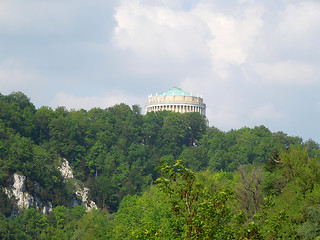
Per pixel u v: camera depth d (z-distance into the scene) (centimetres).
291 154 14050
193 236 7312
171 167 7350
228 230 7475
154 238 7475
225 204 7569
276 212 11894
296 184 13075
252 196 14112
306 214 11575
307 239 11000
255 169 16375
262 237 7600
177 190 7481
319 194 11994
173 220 7994
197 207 7444
